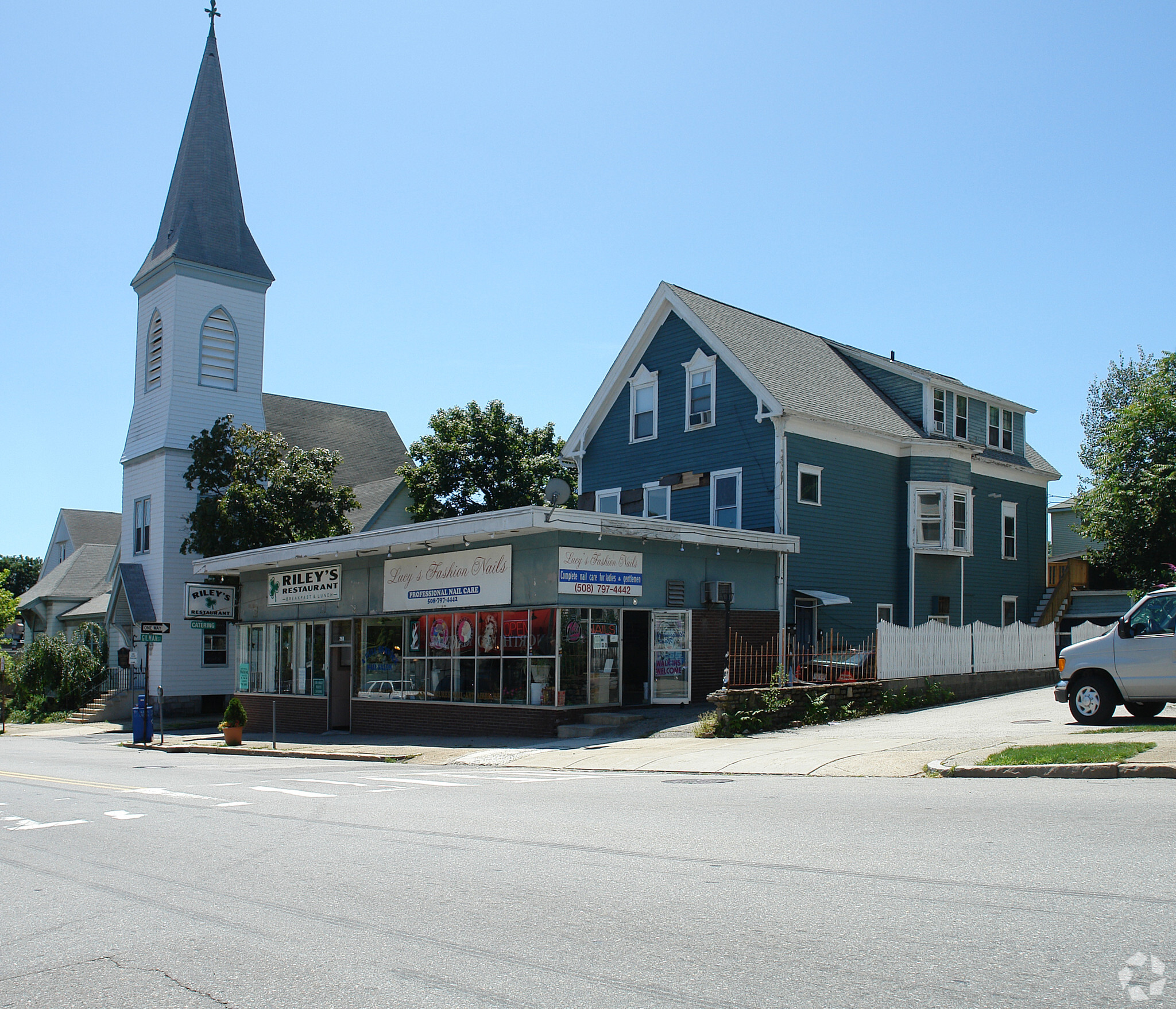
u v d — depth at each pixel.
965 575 34.03
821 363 34.12
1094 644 16.50
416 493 43.41
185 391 39.59
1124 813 9.12
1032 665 28.17
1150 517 32.94
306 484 37.81
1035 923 5.81
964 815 9.46
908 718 20.55
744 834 8.99
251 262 41.66
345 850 8.97
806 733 18.77
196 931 6.44
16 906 7.38
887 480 31.98
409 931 6.19
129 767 20.42
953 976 5.01
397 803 12.30
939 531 32.12
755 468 29.06
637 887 7.09
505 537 22.44
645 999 4.88
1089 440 53.66
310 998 5.10
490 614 23.05
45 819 11.91
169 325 39.84
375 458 49.19
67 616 50.00
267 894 7.37
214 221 41.28
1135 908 6.03
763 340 32.78
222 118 42.81
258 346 41.66
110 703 38.16
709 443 30.44
